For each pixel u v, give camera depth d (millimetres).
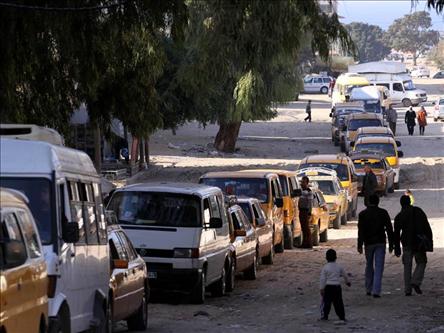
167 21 32719
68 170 20359
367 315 31047
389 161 85062
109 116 41156
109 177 78188
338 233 63906
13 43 31250
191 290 32844
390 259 48156
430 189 84562
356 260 47656
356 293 36156
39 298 17141
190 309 32281
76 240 19203
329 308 29844
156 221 33094
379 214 34906
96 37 33844
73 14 32188
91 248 21625
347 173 72625
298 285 39438
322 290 29734
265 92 91062
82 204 21219
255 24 27531
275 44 27609
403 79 165375
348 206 71125
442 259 47156
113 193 34094
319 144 119625
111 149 85562
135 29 34156
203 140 119812
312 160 73250
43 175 19266
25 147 19406
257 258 42625
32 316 16641
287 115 158625
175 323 29203
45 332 17594
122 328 28203
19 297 15852
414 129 134500
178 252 32469
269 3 27281
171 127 87688
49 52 34375
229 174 49281
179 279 32469
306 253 51750
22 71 33500
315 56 28781
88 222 21609
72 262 19844
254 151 110125
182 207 33406
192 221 33094
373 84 160875
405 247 35250
